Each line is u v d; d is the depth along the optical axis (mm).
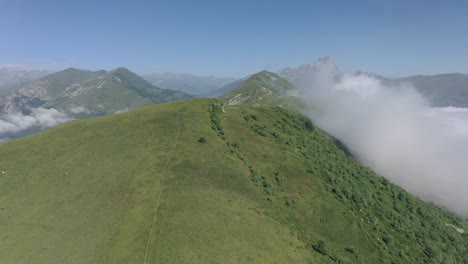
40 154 100500
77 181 84688
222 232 63906
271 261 61500
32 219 71812
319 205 96625
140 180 79062
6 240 65750
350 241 88812
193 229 62562
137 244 57719
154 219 63938
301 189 102312
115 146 100688
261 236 67812
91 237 62594
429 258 103812
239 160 100062
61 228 67375
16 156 100688
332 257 74875
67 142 106312
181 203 69812
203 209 69375
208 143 102875
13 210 76125
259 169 102625
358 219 100250
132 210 68000
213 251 58500
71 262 56531
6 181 88125
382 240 98250
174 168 84812
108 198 75250
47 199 78750
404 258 94562
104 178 83875
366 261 83312
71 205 75000
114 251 57188
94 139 106750
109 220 66812
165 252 56188
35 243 63750
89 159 94750
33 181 87250
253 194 84375
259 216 75188
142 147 98000
